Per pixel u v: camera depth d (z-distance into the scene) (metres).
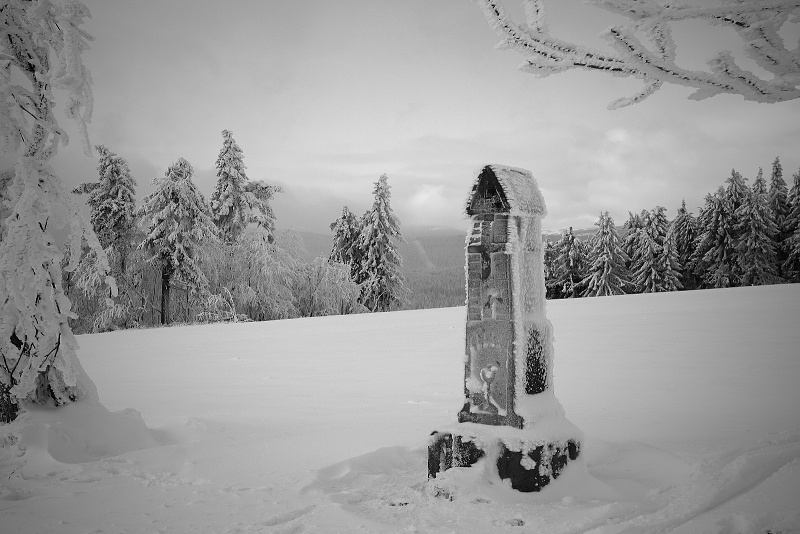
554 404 4.83
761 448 5.09
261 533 3.84
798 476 4.11
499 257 4.79
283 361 14.48
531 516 3.84
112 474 5.60
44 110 7.63
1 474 5.62
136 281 36.53
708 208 59.22
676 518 3.65
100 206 36.62
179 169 37.53
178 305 38.62
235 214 41.97
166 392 10.98
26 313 6.83
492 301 4.79
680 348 12.28
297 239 42.47
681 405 7.36
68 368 6.96
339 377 11.62
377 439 6.39
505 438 4.48
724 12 2.49
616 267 60.94
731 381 8.70
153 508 4.52
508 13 2.77
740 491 4.12
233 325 27.69
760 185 58.72
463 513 3.96
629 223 68.00
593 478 4.68
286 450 6.09
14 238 6.93
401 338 18.12
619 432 6.23
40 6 7.18
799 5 2.42
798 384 8.23
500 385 4.68
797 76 2.60
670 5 2.60
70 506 4.63
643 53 2.65
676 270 61.41
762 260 56.28
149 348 19.27
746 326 15.23
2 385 6.80
